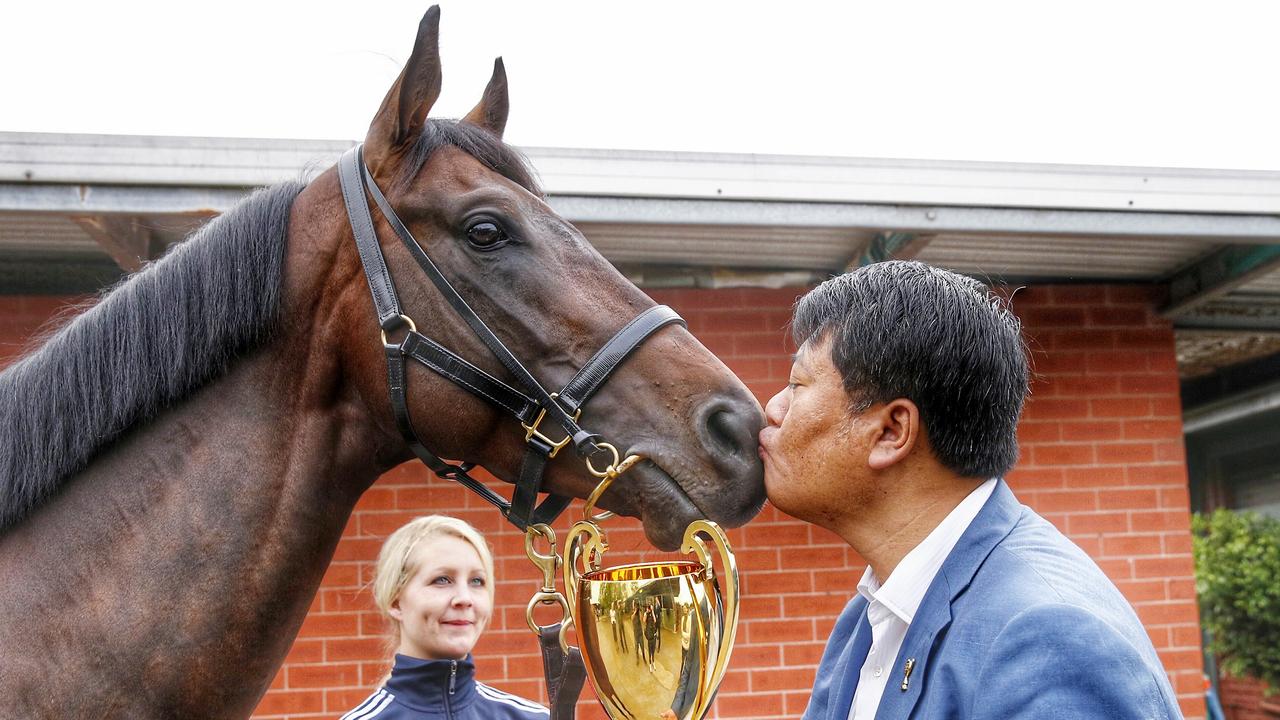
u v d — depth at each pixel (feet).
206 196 9.68
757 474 4.89
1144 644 3.63
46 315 12.92
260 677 4.98
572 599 4.82
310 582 5.15
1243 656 25.22
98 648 4.60
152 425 4.97
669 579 4.64
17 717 4.47
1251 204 10.85
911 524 4.21
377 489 13.30
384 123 5.24
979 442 4.08
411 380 5.09
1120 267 13.93
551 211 5.45
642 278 13.80
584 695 13.28
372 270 5.10
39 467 4.76
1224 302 15.12
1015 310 14.47
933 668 3.87
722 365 5.25
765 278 13.99
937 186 10.61
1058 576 3.78
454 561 7.96
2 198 9.52
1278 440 25.25
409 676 7.81
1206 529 27.66
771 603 13.61
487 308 5.13
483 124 6.17
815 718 4.86
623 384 5.08
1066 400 14.32
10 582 4.69
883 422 4.13
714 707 13.41
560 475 5.19
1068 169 10.77
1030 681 3.43
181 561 4.75
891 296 4.14
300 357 5.17
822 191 10.50
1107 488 14.19
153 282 5.05
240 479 4.93
